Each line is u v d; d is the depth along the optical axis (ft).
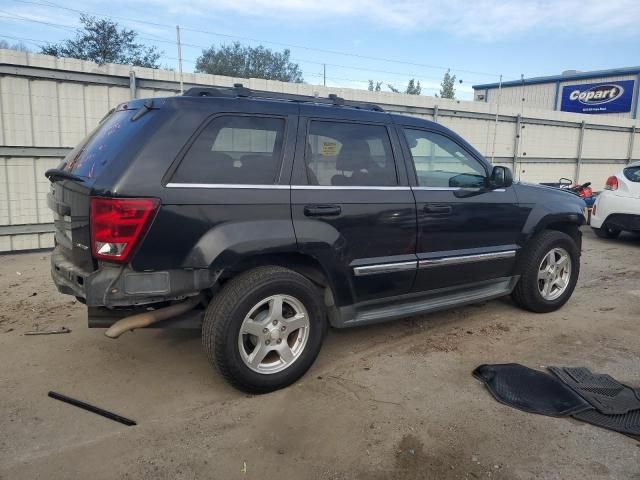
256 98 11.71
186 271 10.32
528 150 45.50
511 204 15.43
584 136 49.83
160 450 9.42
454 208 14.05
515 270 16.03
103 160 10.45
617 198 29.27
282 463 9.07
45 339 14.37
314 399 11.24
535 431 10.01
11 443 9.58
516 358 13.47
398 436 9.85
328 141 12.25
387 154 13.20
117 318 10.86
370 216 12.46
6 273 21.24
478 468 8.92
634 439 9.75
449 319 16.43
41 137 24.67
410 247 13.33
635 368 12.86
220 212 10.54
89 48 80.23
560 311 17.37
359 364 13.02
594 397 11.18
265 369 11.31
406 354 13.66
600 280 21.80
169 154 10.23
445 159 14.47
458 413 10.68
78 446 9.52
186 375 12.36
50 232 25.62
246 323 10.88
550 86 109.19
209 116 10.78
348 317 12.74
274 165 11.41
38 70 24.03
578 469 8.87
